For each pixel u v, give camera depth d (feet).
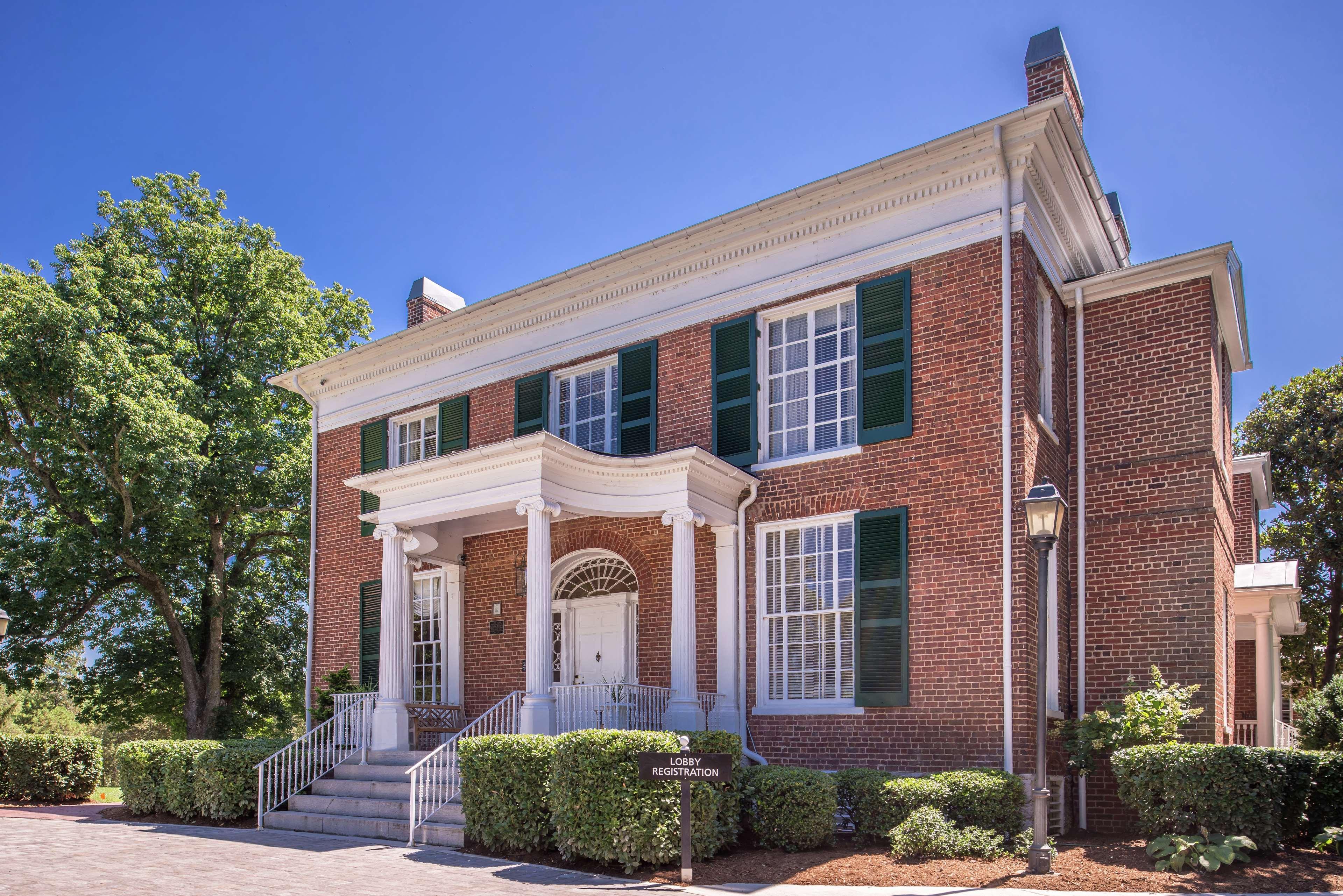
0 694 116.47
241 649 90.22
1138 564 41.52
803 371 45.21
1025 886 27.94
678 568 41.83
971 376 39.68
